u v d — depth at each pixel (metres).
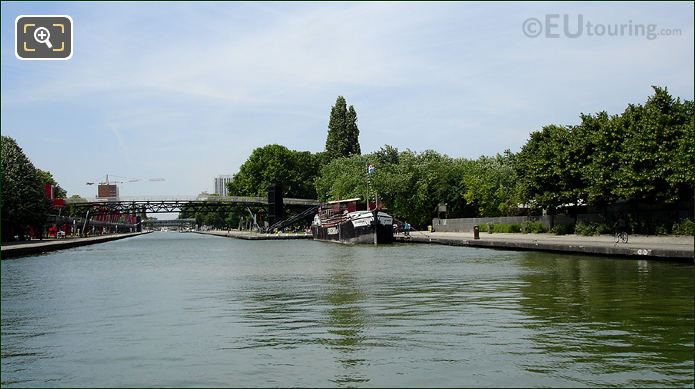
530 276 31.97
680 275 30.28
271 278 35.66
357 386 12.06
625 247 42.09
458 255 53.22
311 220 160.62
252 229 195.75
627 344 14.96
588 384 11.88
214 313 21.45
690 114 54.22
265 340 16.39
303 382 12.39
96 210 175.62
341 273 37.94
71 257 69.56
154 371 13.53
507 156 118.62
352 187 120.81
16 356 15.27
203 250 87.69
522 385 11.90
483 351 14.48
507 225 87.31
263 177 162.38
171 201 159.62
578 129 68.00
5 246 81.81
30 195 98.81
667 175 52.38
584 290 25.30
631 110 58.88
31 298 27.66
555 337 15.88
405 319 19.05
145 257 68.00
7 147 100.25
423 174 113.31
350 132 167.00
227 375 13.03
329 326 18.17
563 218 77.56
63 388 12.51
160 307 23.52
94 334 17.98
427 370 13.01
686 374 12.38
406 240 88.38
